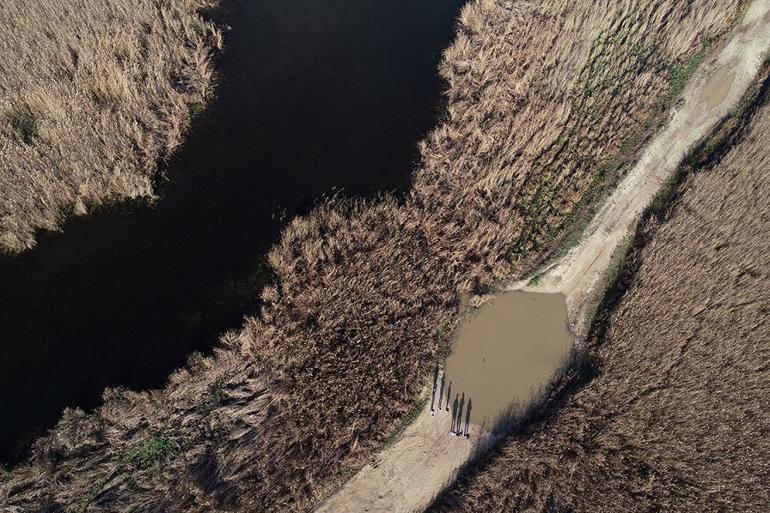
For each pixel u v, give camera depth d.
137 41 23.67
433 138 23.16
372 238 20.64
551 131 22.97
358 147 23.22
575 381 19.48
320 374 18.19
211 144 22.75
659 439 17.80
